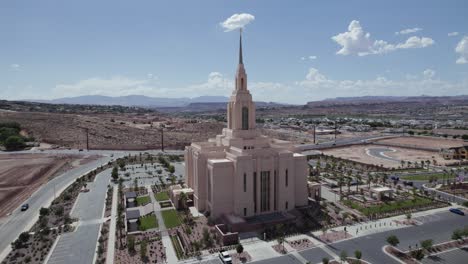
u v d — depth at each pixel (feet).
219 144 437.99
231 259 275.39
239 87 410.11
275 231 333.21
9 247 306.76
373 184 517.55
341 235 325.83
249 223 341.21
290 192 386.93
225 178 367.04
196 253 290.35
